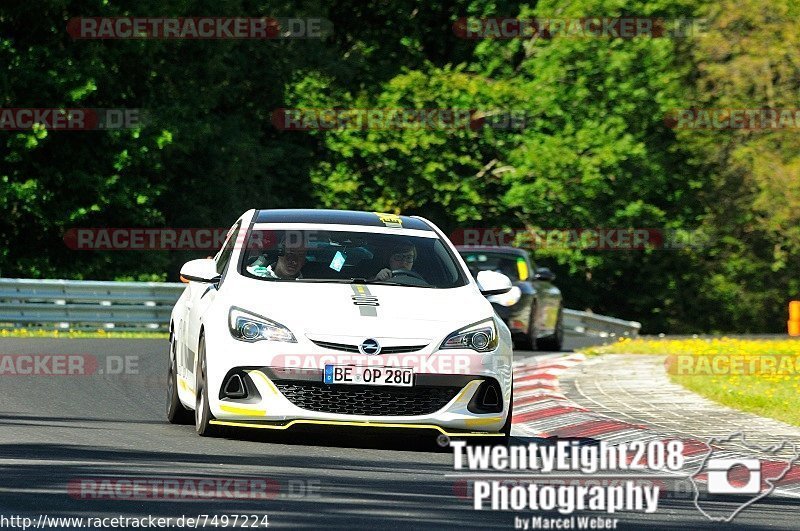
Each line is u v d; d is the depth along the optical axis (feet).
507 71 521.24
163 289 303.27
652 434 129.70
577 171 482.69
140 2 410.52
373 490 87.45
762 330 563.48
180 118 424.87
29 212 403.75
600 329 396.37
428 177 482.69
